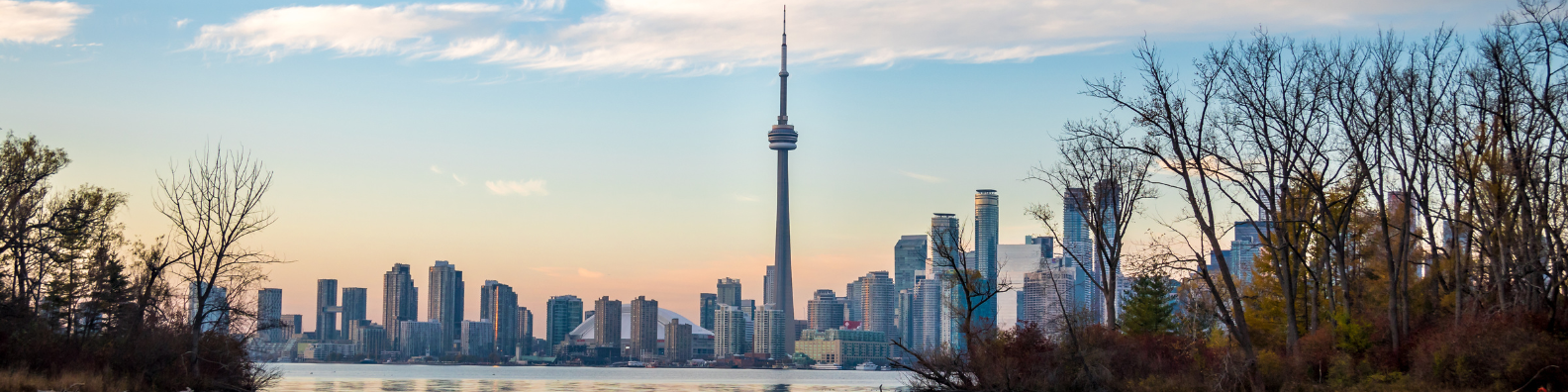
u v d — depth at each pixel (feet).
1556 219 177.99
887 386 601.21
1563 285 171.53
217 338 222.69
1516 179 179.73
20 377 180.86
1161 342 211.20
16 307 205.26
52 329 212.43
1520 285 178.60
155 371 208.23
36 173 209.97
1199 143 190.29
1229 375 181.37
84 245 218.18
